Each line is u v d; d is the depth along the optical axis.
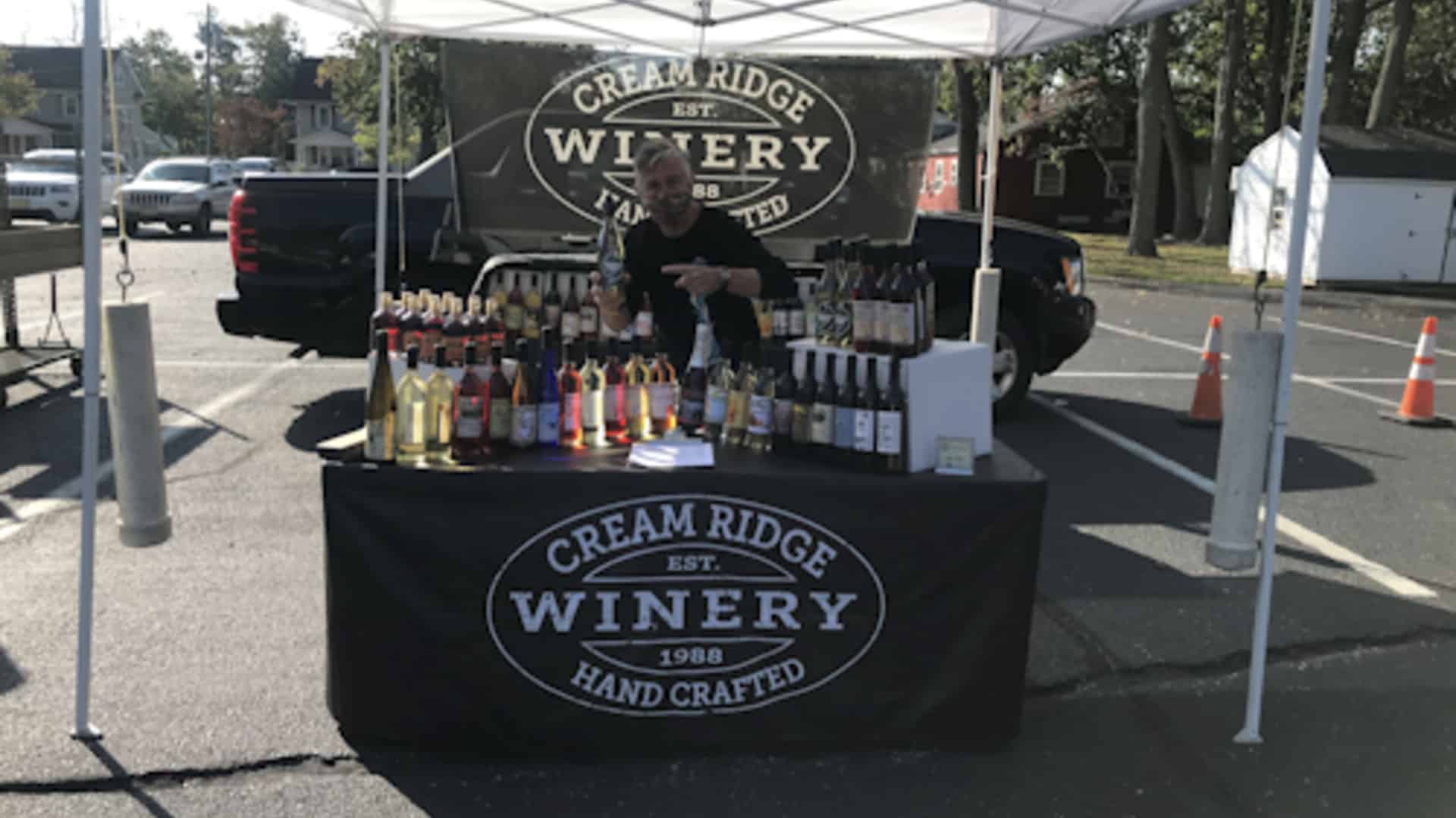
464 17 4.55
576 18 4.53
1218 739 3.39
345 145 79.62
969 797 3.03
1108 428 7.56
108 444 6.51
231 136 80.62
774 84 5.09
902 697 3.18
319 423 7.14
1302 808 3.02
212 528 5.09
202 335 10.43
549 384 3.21
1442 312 15.06
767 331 3.82
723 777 3.09
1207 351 7.64
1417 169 17.59
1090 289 18.11
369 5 4.36
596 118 5.04
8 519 5.16
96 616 4.07
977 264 7.38
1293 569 4.89
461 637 3.05
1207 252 25.44
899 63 5.12
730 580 3.07
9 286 7.91
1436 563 5.00
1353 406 8.52
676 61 5.05
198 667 3.68
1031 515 3.10
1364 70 37.47
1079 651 4.00
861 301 3.10
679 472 3.01
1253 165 19.69
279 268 7.09
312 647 3.86
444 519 3.00
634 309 3.99
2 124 56.03
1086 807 3.00
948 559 3.10
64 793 2.93
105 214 22.55
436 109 26.22
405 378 3.09
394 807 2.91
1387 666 3.92
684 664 3.10
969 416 3.28
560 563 3.03
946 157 39.66
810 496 3.03
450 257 7.01
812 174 5.20
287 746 3.18
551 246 6.30
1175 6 3.79
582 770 3.11
